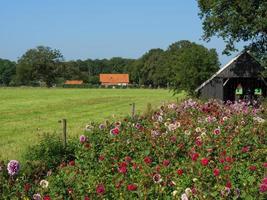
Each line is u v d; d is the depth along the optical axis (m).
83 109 60.75
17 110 58.91
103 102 75.94
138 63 197.62
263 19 48.62
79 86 172.00
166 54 165.12
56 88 159.38
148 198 9.77
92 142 16.44
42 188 10.19
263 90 53.78
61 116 49.72
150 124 20.23
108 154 15.05
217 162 12.68
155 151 14.74
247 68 52.97
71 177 11.00
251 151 15.29
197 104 27.28
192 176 10.77
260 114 25.31
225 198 9.47
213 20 50.75
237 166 12.05
